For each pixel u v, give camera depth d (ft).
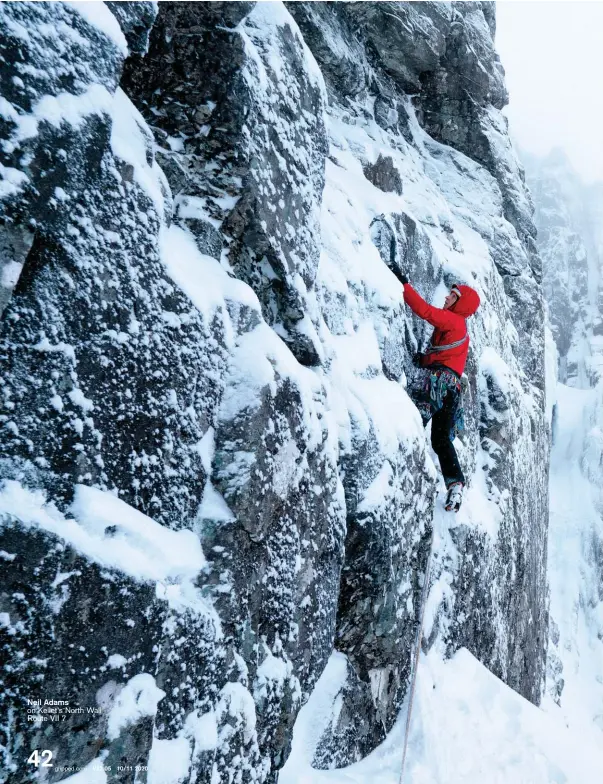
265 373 8.09
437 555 17.74
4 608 5.01
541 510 33.63
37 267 5.57
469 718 15.11
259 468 7.84
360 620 12.29
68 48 5.77
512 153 33.47
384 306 15.38
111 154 6.37
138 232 6.72
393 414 13.55
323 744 11.06
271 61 9.21
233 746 7.35
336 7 20.95
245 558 7.84
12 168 5.19
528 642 27.30
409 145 26.73
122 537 6.20
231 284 8.50
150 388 6.82
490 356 24.06
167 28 8.29
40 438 5.62
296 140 9.84
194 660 6.86
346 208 16.06
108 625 5.74
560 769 14.53
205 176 8.75
